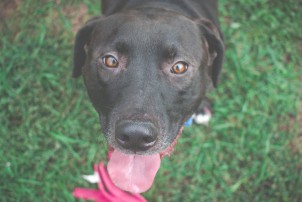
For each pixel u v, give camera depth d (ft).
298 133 2.40
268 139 2.34
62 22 2.55
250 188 2.27
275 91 2.43
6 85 2.38
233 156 2.32
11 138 2.32
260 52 2.50
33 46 2.47
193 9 2.02
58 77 2.41
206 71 1.73
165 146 1.60
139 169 1.73
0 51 2.47
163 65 1.57
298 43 2.56
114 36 1.59
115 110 1.53
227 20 2.58
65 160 2.28
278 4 2.61
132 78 1.53
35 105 2.36
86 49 1.80
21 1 2.59
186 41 1.61
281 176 2.29
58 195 2.24
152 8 1.79
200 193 2.26
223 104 2.40
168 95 1.57
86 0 2.58
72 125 2.32
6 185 2.23
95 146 2.30
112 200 2.06
